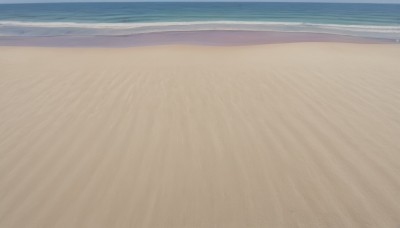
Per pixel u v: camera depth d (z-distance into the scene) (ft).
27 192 8.61
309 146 10.76
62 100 15.23
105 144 11.07
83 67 21.83
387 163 9.67
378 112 13.62
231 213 7.80
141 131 12.01
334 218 7.55
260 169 9.52
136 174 9.36
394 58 24.97
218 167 9.67
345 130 11.91
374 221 7.44
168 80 18.56
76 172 9.46
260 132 11.85
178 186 8.80
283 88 16.92
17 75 19.51
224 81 18.31
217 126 12.40
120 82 18.13
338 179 8.94
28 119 13.08
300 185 8.74
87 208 8.02
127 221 7.59
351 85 17.37
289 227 7.34
